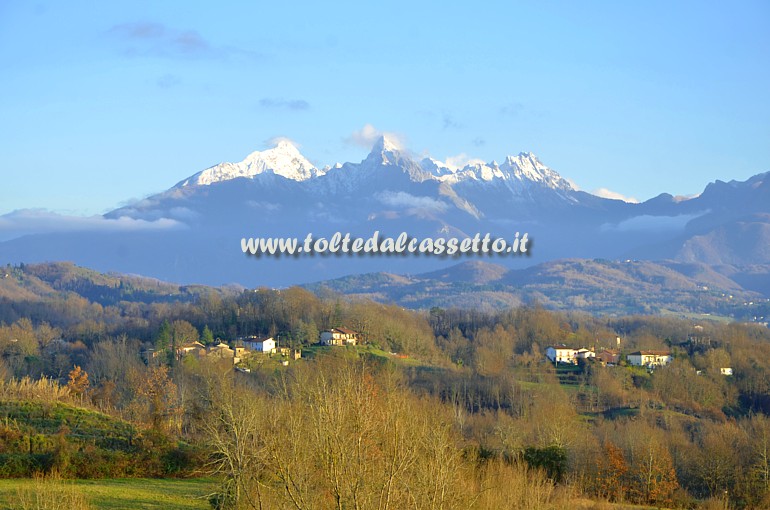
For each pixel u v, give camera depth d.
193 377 107.06
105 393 97.06
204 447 64.19
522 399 112.38
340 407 34.44
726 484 81.19
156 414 71.06
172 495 55.12
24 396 79.44
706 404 120.88
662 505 75.31
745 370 135.00
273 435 36.31
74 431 69.25
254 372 113.62
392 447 35.56
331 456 33.38
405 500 36.94
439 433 42.19
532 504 55.50
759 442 82.38
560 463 75.06
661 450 80.62
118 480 60.22
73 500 46.12
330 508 34.69
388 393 46.75
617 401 120.38
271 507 36.41
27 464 59.09
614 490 77.12
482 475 54.31
